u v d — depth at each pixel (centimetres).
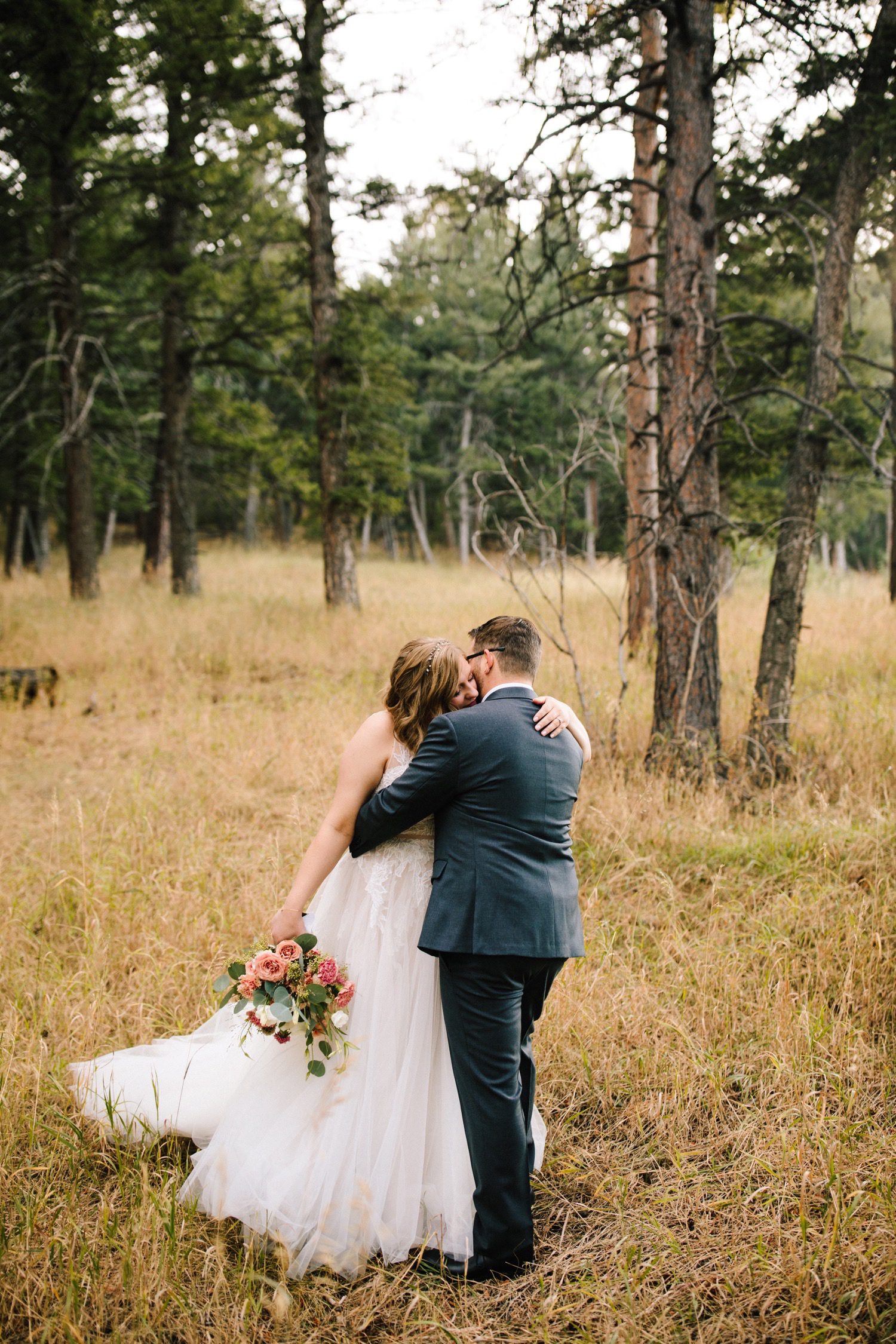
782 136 665
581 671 862
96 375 1491
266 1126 259
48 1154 282
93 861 486
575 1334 226
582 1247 254
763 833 508
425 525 4100
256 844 530
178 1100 289
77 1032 340
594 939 405
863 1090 305
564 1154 291
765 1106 301
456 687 255
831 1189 257
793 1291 228
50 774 689
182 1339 225
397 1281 238
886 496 2284
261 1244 249
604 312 969
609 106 602
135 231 1681
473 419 3528
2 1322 225
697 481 619
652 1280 240
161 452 1972
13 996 370
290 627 1231
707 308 616
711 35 604
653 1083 316
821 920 407
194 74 1272
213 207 1523
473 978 232
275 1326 229
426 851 260
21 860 521
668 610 621
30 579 2053
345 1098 253
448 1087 256
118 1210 263
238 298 1561
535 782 240
